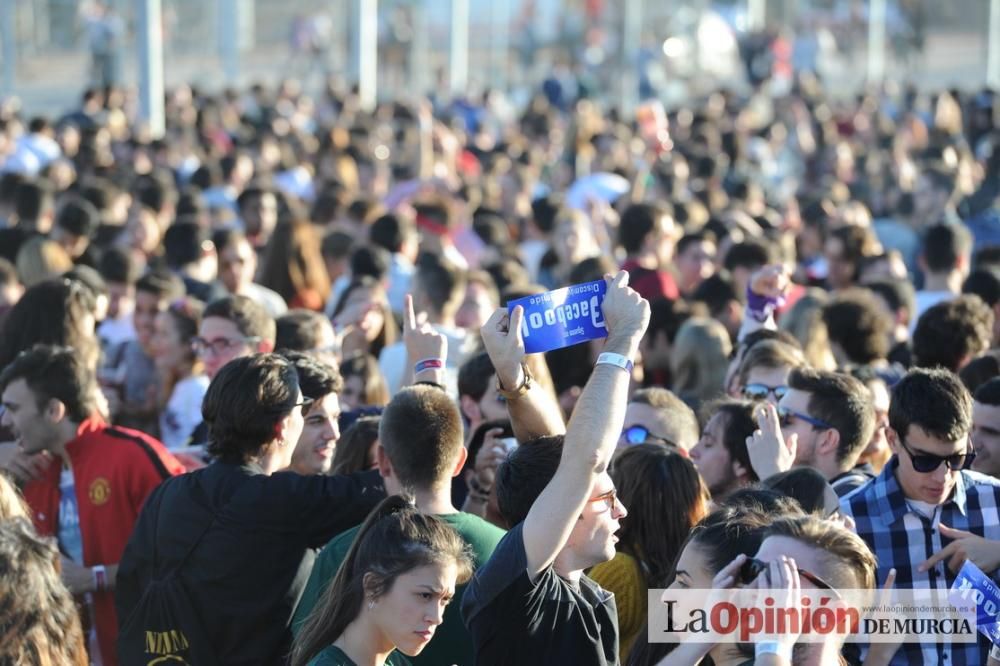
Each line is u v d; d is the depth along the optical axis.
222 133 23.91
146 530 5.57
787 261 11.03
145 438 6.52
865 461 7.11
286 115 27.53
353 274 10.70
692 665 4.09
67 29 35.00
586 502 4.50
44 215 13.10
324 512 5.46
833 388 6.26
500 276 11.25
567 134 25.23
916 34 41.97
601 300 4.55
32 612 3.83
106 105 26.30
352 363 8.04
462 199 17.39
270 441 5.58
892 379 8.38
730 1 44.78
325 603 4.61
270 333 7.64
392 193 17.67
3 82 34.19
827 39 42.34
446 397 5.39
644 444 5.71
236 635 5.39
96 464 6.39
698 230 12.27
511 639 4.32
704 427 6.51
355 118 25.56
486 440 6.42
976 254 12.76
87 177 17.28
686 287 11.77
